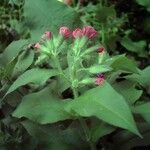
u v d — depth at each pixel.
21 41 0.46
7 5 0.68
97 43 0.45
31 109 0.36
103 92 0.33
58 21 0.50
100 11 0.71
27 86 0.43
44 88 0.40
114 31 0.71
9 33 0.63
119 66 0.38
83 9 0.73
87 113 0.33
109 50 0.68
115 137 0.40
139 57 0.71
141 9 0.81
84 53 0.37
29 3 0.51
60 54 0.42
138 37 0.78
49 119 0.36
